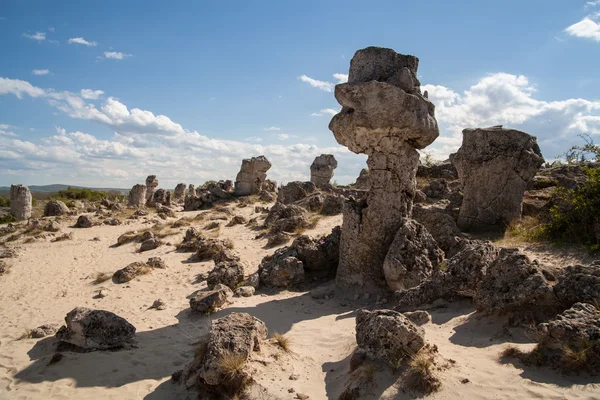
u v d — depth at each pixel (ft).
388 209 28.63
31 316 27.96
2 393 16.89
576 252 27.12
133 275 37.29
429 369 13.93
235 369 15.08
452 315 20.86
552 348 14.30
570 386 12.71
